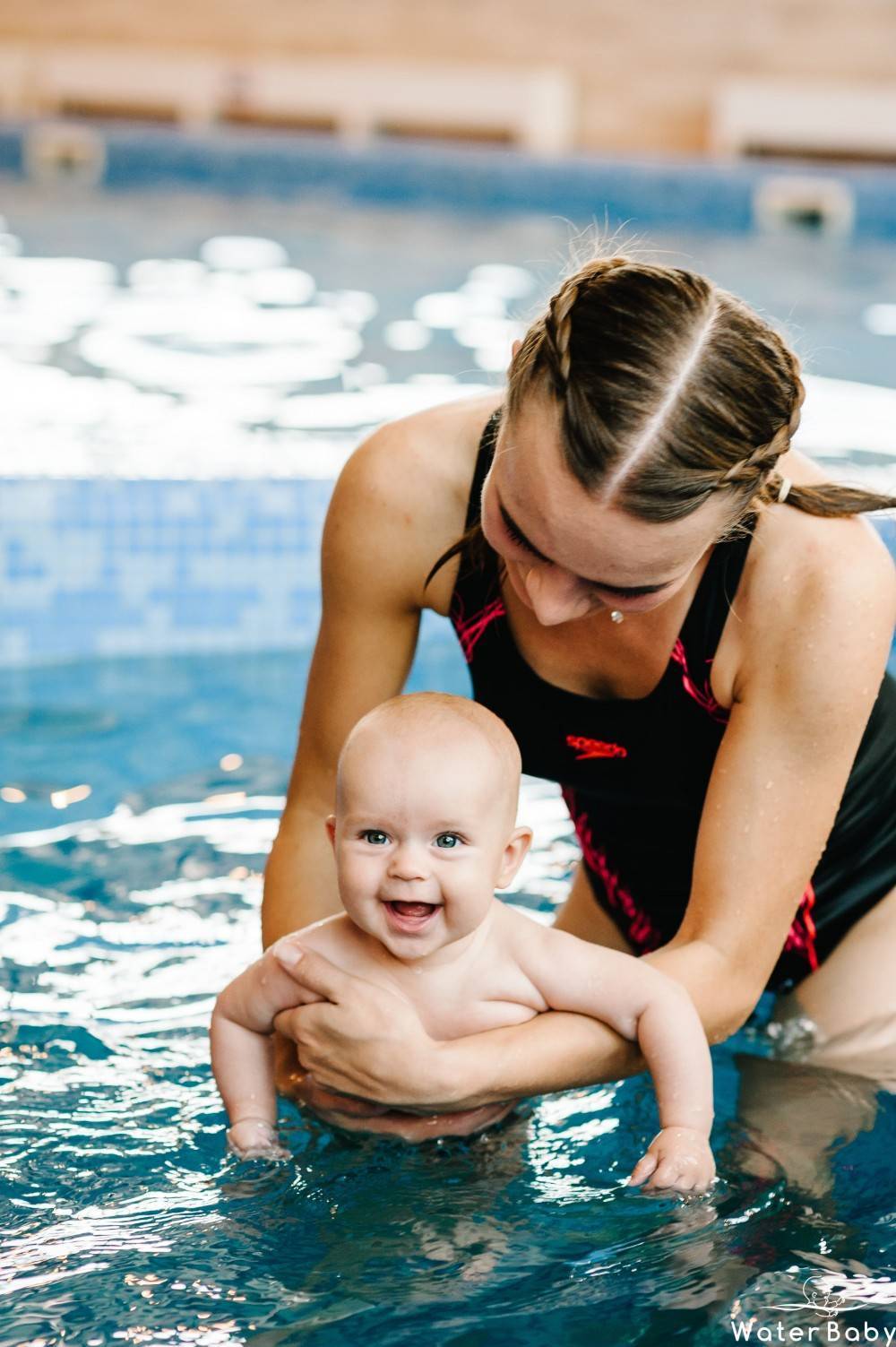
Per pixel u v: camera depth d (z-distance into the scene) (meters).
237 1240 1.70
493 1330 1.54
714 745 2.04
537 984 1.96
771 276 8.06
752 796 1.93
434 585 2.05
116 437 4.50
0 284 7.18
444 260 8.32
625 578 1.58
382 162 10.11
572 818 2.44
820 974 2.29
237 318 6.67
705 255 8.62
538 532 1.57
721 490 1.54
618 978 1.93
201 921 2.57
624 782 2.15
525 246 8.80
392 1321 1.55
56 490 3.92
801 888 1.98
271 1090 1.97
